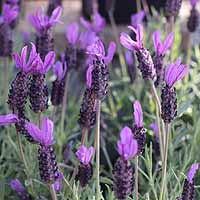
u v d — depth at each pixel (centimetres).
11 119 77
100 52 76
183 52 127
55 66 86
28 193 86
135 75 102
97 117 77
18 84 77
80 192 80
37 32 90
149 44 109
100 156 100
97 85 76
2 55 93
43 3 158
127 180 70
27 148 89
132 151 69
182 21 136
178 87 104
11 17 92
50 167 73
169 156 92
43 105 79
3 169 90
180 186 82
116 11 141
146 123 101
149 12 137
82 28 139
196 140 93
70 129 98
